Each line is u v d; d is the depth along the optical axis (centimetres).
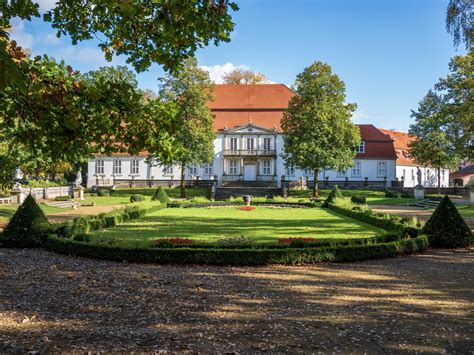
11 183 2270
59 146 805
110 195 4694
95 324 697
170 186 5606
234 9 633
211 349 596
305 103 4438
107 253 1267
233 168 5872
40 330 668
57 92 784
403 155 6362
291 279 1041
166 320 719
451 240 1536
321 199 4034
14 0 775
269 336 648
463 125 2933
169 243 1296
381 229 1992
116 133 838
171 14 655
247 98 6184
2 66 601
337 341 633
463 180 7400
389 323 714
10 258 1280
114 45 888
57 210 3180
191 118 4519
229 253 1220
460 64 3291
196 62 4544
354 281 1024
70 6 860
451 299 867
